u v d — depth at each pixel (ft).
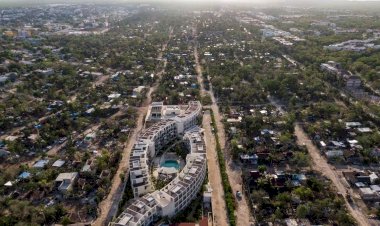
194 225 650.02
